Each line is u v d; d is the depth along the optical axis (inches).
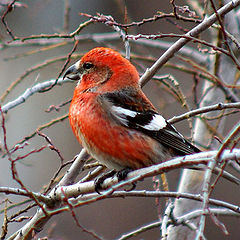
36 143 727.1
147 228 378.3
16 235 368.8
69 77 408.5
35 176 694.5
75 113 380.2
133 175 358.6
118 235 675.4
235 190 671.1
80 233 669.3
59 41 541.0
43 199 348.8
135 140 367.6
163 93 604.1
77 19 837.8
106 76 393.7
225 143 269.1
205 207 256.2
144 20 382.0
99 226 681.6
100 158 376.2
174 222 376.8
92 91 386.9
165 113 709.3
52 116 748.6
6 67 758.5
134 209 690.2
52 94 759.7
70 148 733.9
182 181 454.0
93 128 367.6
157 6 815.7
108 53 399.5
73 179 386.0
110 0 839.7
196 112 371.6
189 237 424.8
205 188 261.6
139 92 392.2
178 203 446.6
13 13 793.6
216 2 478.0
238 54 486.0
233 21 483.2
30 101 749.3
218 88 492.4
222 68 492.7
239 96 541.0
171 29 792.9
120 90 386.9
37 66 480.4
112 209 692.7
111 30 836.6
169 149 380.8
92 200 290.0
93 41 540.4
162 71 714.8
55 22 806.5
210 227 659.4
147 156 370.0
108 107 370.3
